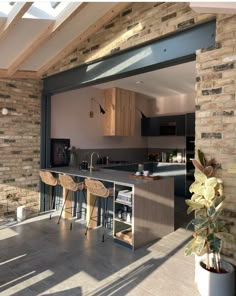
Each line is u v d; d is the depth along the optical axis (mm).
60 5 3238
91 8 3271
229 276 2340
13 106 4660
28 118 4863
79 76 4180
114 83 5770
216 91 2516
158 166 7023
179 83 5719
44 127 5094
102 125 6457
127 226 3914
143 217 3604
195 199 2506
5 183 4609
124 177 4059
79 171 4750
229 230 2434
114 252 3395
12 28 3277
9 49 3934
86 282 2697
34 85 4922
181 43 2875
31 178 4949
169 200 4059
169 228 4066
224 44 2461
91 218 4301
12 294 2484
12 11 3082
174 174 6723
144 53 3230
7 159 4613
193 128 6227
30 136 4906
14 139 4691
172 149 7262
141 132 7527
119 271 2922
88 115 6133
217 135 2508
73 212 4902
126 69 3441
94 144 6281
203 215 2420
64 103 5648
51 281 2707
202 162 2561
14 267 2984
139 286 2639
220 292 2328
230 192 2424
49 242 3693
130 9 3324
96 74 3871
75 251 3412
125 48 3377
